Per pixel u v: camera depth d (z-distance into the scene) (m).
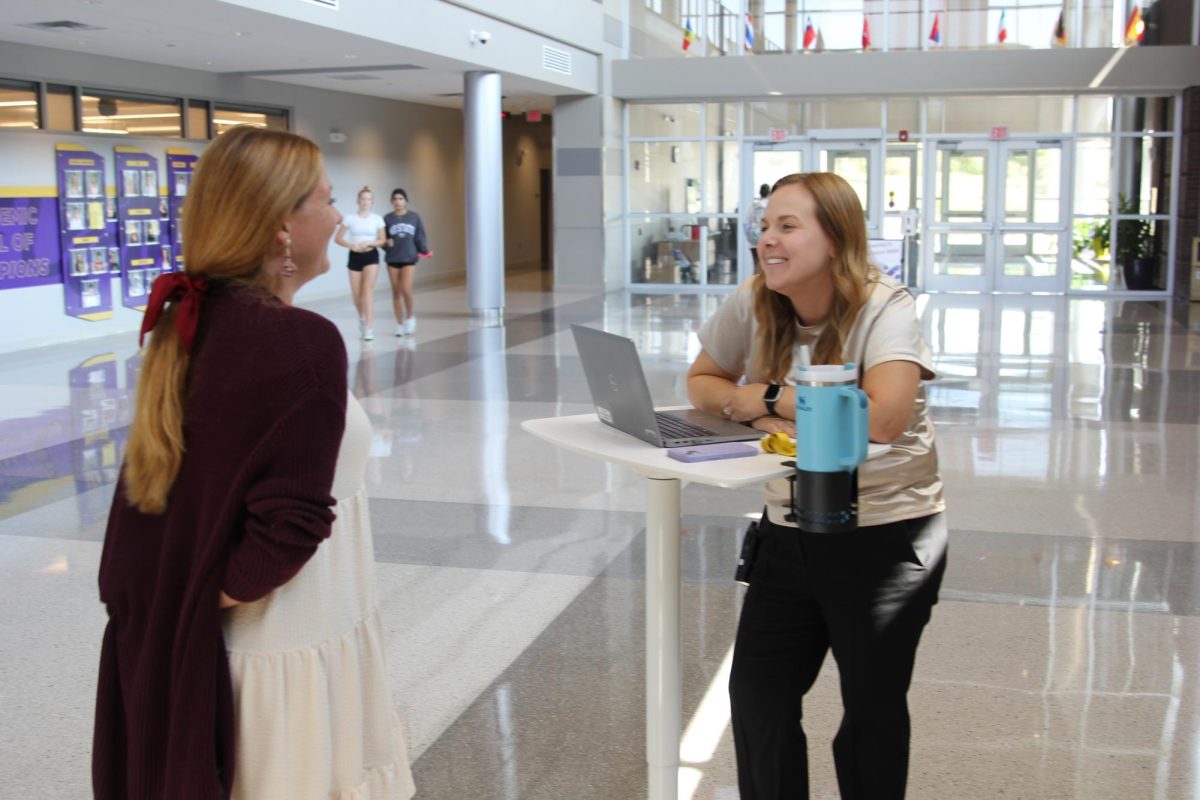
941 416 8.38
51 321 12.91
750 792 2.52
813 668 2.52
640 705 3.66
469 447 7.45
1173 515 5.76
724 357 2.72
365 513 2.10
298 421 1.80
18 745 3.44
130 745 1.91
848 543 2.36
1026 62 17.91
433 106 22.47
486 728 3.51
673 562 2.39
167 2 9.78
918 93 18.61
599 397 2.44
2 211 12.14
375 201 20.33
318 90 18.22
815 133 19.47
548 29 16.77
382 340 13.07
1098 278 18.67
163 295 1.88
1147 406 8.73
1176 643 4.11
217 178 1.89
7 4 9.88
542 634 4.27
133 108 14.26
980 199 18.95
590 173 19.61
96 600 4.68
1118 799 3.05
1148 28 18.28
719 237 20.22
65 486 6.57
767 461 2.15
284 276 2.02
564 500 6.15
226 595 1.84
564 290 20.03
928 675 3.85
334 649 2.01
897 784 2.41
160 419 1.84
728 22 19.89
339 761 2.04
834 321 2.40
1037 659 3.98
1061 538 5.38
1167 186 18.27
